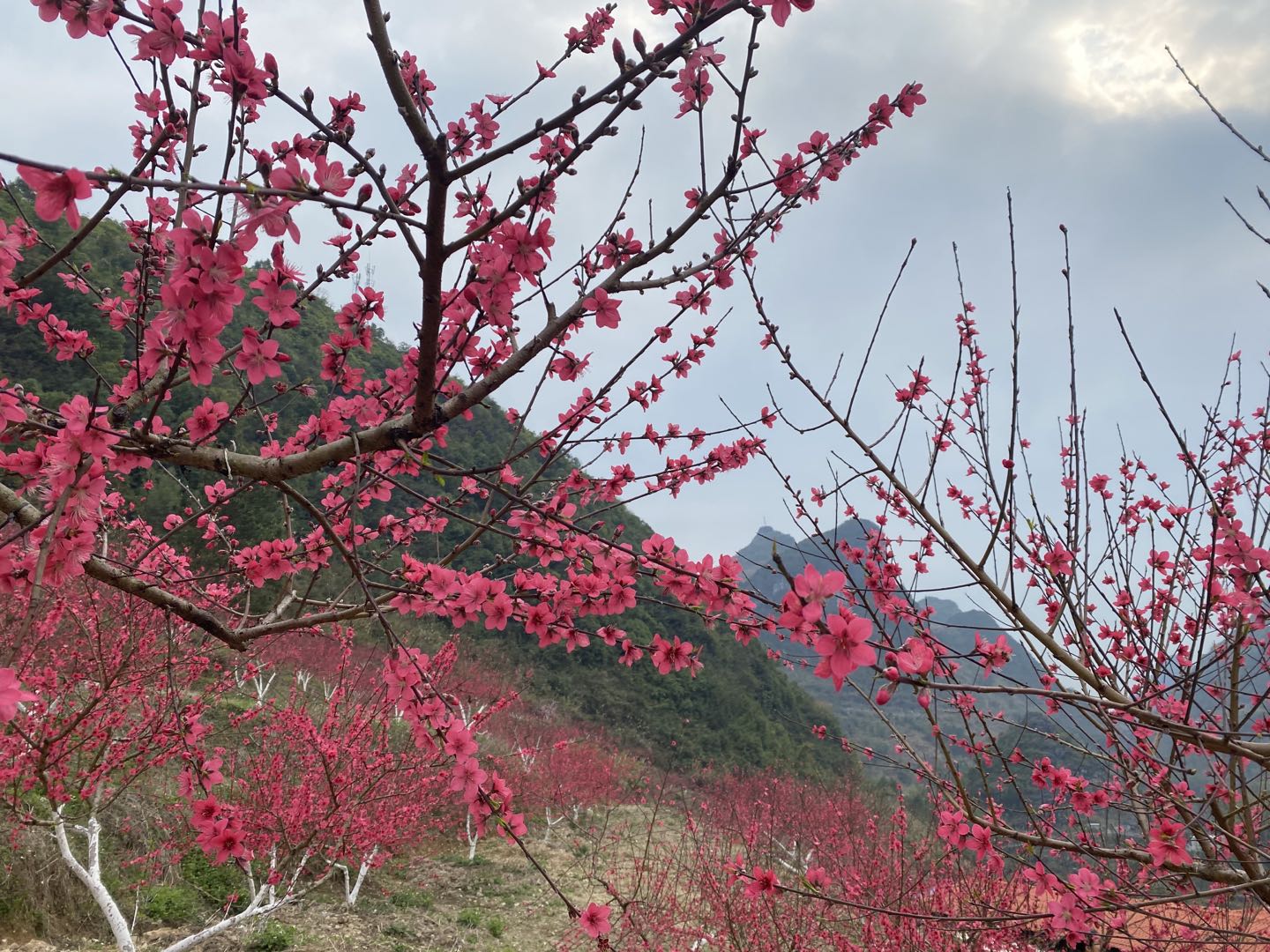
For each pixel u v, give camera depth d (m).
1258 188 2.27
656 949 6.73
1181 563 3.24
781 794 13.23
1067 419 3.56
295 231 1.50
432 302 1.90
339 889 10.01
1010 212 2.88
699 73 2.21
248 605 3.08
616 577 2.60
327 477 3.30
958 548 3.06
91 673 6.11
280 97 1.66
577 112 1.70
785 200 2.62
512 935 9.66
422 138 1.68
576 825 14.68
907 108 2.63
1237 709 2.70
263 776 7.59
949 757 2.84
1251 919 3.52
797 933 6.10
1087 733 3.16
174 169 2.43
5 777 5.09
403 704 2.05
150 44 1.76
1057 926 2.46
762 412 3.55
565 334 2.68
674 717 29.31
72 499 1.70
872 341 3.16
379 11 1.63
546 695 26.16
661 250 2.24
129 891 8.01
